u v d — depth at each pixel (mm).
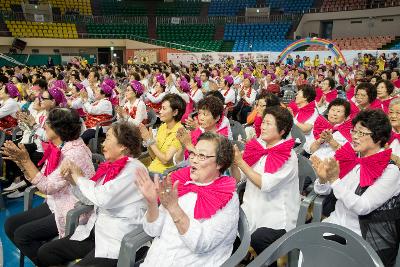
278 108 2346
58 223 2436
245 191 2451
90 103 5738
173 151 3135
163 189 1560
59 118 2412
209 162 1760
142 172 1708
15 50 20297
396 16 20344
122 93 7258
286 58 16359
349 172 2146
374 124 1992
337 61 14906
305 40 15750
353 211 2010
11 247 3125
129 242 1843
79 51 22141
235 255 1621
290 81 12039
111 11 25141
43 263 2189
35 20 21234
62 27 21656
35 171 2328
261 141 2504
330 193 2311
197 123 3316
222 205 1690
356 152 2141
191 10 26078
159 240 1834
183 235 1610
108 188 1985
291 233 1625
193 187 1779
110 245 2055
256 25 23391
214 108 3049
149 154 3707
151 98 6969
